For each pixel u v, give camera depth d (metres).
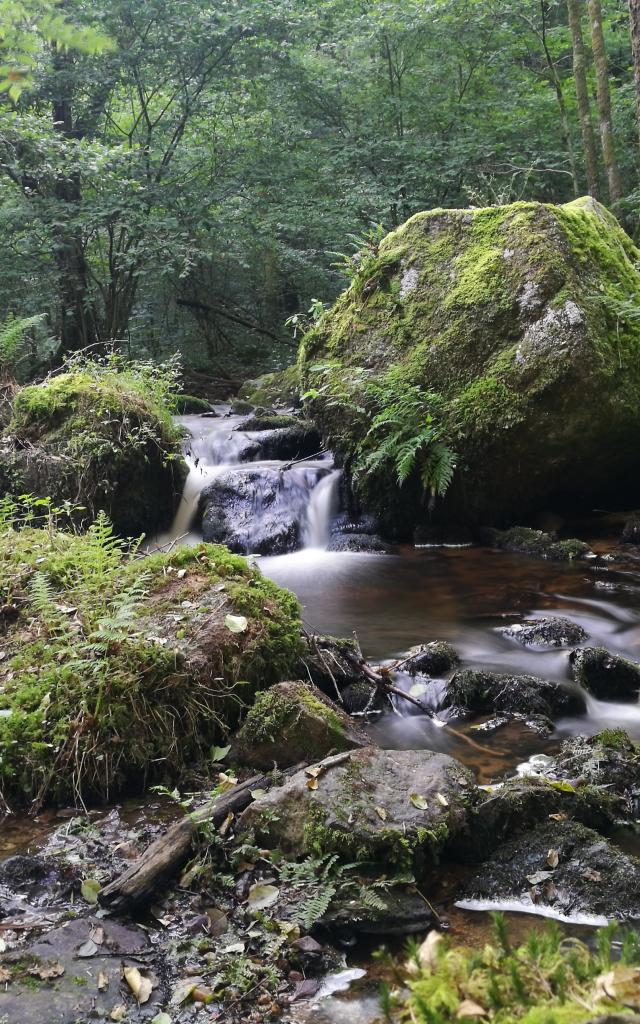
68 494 6.95
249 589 3.86
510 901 2.49
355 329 8.02
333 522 7.82
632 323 7.11
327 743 3.19
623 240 8.20
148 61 13.98
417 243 7.91
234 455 8.83
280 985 2.15
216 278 18.42
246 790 2.95
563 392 6.69
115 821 2.95
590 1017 1.19
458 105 15.24
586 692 4.12
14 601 3.94
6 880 2.59
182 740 3.29
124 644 3.42
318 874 2.53
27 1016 2.02
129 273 14.98
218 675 3.46
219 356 17.48
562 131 15.23
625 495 7.82
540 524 7.54
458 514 7.43
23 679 3.42
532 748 3.53
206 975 2.18
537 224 7.17
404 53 15.52
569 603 5.54
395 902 2.44
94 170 11.61
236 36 13.77
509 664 4.45
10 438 7.23
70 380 7.62
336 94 15.45
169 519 7.72
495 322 7.10
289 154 15.27
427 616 5.34
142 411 7.42
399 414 7.22
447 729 3.75
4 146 11.58
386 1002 1.44
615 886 2.46
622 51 17.02
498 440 6.95
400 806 2.70
